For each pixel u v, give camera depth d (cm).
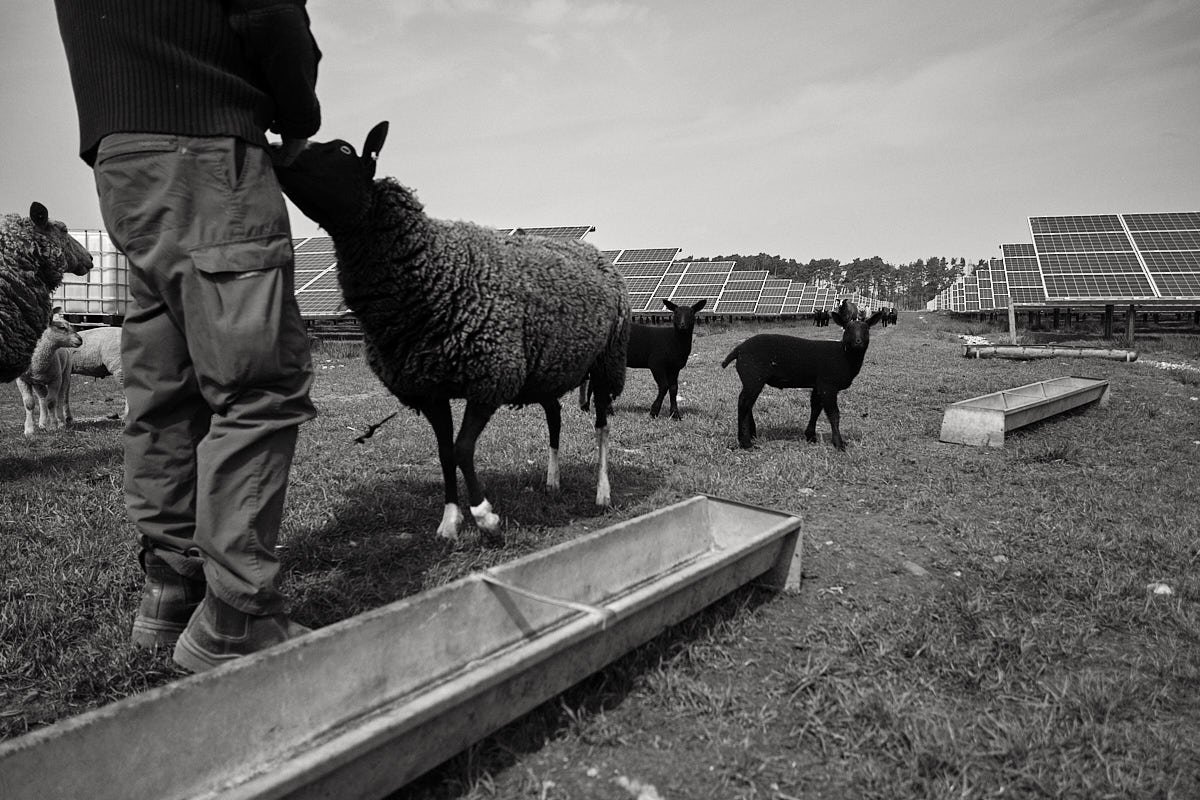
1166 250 2416
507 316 389
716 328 3431
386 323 368
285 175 316
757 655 295
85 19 244
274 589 254
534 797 209
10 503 477
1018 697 269
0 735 232
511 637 274
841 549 424
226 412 248
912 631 312
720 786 216
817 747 236
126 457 272
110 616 312
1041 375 1397
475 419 404
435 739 193
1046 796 216
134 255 245
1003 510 503
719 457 657
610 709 253
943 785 215
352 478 541
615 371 513
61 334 809
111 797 173
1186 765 231
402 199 358
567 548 298
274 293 250
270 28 252
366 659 229
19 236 548
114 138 242
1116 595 359
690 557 368
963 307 5709
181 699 187
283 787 154
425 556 387
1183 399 1077
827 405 697
